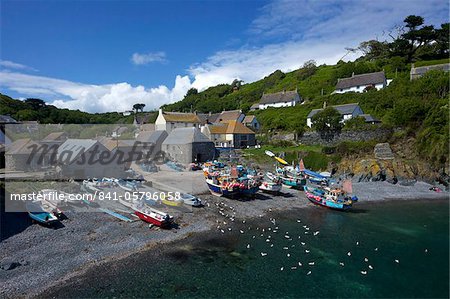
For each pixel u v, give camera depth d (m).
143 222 29.02
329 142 64.50
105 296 18.06
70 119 101.00
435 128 52.69
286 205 37.25
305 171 52.16
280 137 74.44
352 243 26.30
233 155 63.91
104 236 25.84
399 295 18.83
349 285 19.81
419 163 50.88
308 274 21.06
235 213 33.16
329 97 88.06
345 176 51.81
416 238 27.48
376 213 34.84
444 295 18.78
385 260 23.27
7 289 18.28
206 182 41.72
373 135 58.97
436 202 39.44
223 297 18.28
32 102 101.44
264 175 50.81
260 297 18.36
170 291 18.73
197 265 21.98
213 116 99.50
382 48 114.12
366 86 88.19
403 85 74.38
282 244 25.88
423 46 99.12
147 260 22.47
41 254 22.50
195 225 29.23
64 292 18.30
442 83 64.75
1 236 24.48
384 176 50.03
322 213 34.59
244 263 22.42
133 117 115.38
